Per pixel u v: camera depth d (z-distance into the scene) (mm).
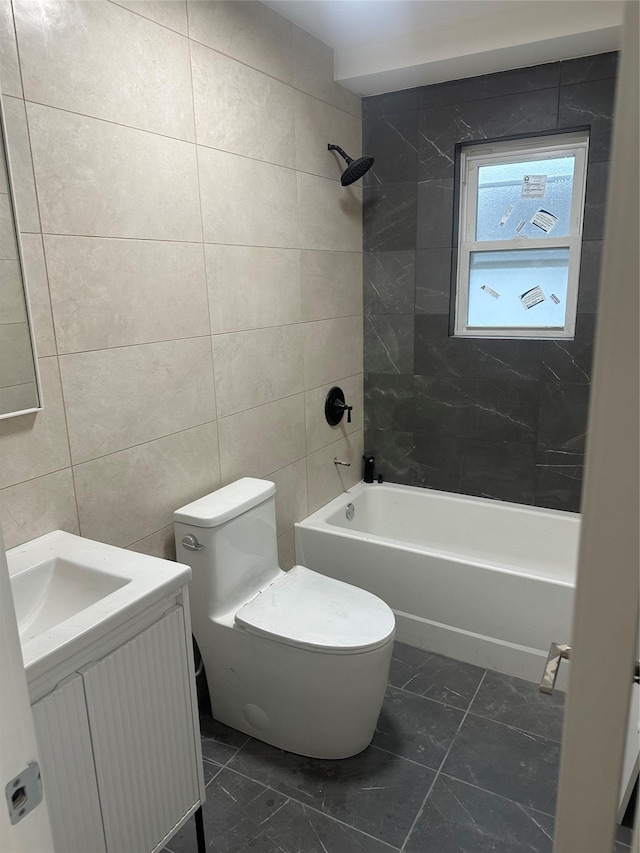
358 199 2951
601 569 412
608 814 459
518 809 1732
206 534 1881
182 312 1957
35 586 1453
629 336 370
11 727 597
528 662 2305
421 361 3035
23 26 1392
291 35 2342
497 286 2875
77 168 1558
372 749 1971
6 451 1473
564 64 2443
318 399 2805
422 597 2502
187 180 1919
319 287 2707
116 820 1331
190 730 1533
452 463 3078
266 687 1920
